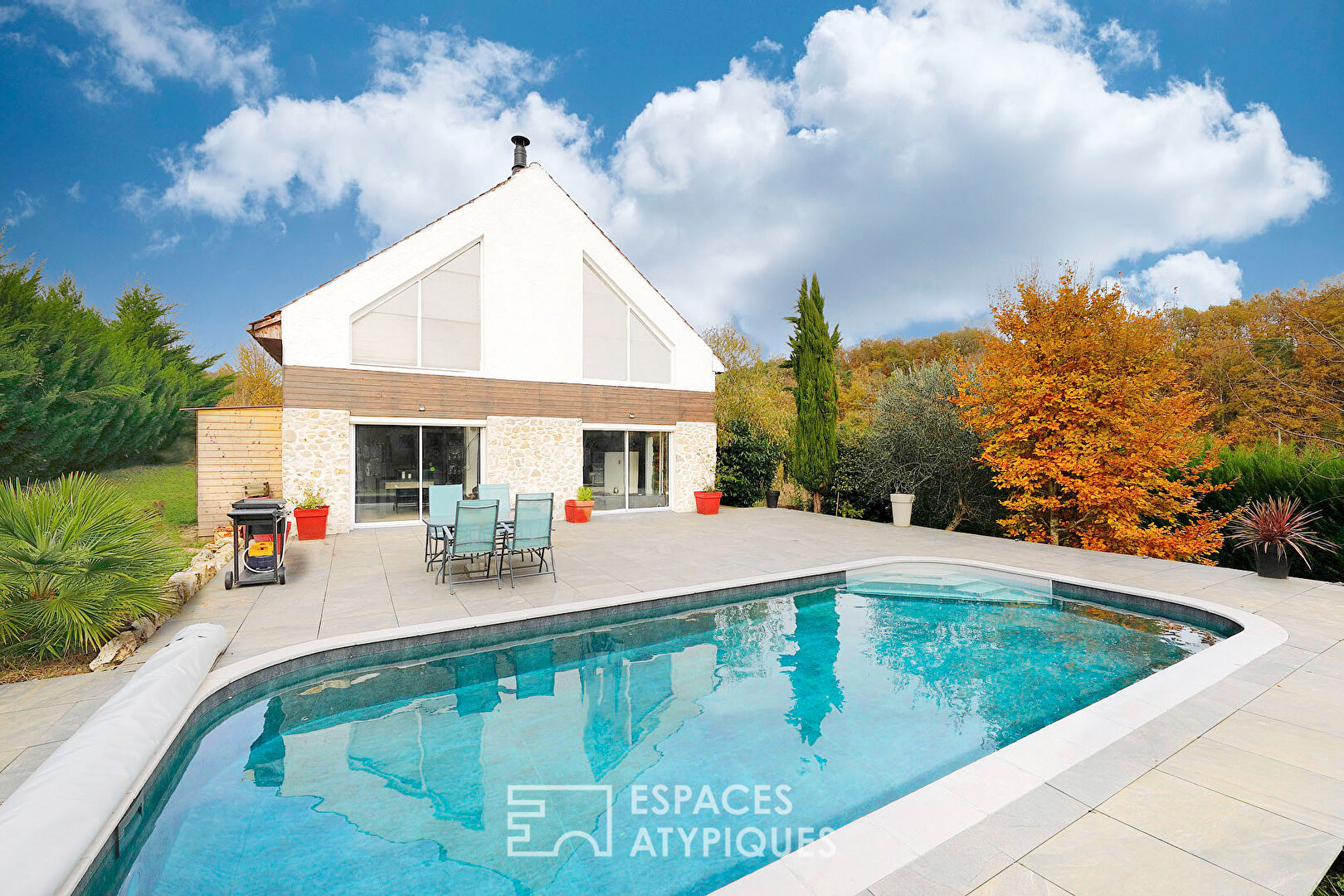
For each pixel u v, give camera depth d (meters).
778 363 25.98
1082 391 11.20
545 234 14.59
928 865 2.56
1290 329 15.52
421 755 4.29
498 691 5.43
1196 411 11.36
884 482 15.52
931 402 15.11
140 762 3.32
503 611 6.71
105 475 15.38
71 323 15.47
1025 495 12.23
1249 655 5.27
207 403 21.14
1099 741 3.74
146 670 4.42
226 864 3.12
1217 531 10.87
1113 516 11.27
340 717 4.85
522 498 8.26
